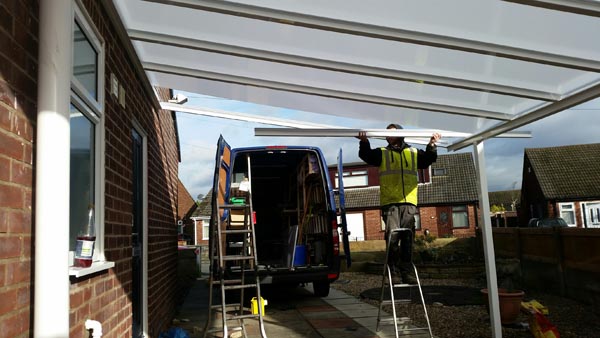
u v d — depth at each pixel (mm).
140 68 5254
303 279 8156
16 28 2375
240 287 5969
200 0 3455
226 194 8070
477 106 4930
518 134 5641
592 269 7652
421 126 5582
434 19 3410
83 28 3381
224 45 4324
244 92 5441
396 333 5531
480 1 3146
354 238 30250
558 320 6852
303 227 9461
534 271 9672
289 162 9945
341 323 6930
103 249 3656
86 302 3232
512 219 33656
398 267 6098
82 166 3467
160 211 7266
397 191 5906
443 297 8750
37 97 2613
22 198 2387
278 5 3475
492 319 5434
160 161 7535
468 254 13281
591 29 3301
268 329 6727
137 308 5547
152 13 4078
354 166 31297
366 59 4164
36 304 2436
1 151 2156
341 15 3494
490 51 3627
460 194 29328
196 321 7727
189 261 14305
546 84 4234
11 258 2236
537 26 3348
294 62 4289
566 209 28234
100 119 3760
